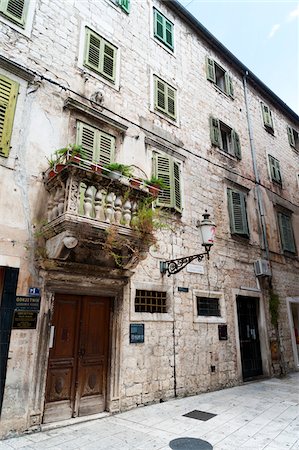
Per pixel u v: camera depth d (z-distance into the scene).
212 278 8.43
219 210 9.48
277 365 9.80
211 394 7.08
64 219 4.64
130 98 7.87
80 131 6.44
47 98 6.15
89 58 7.22
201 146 9.64
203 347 7.54
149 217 5.60
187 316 7.41
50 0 6.91
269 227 11.64
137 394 5.98
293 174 14.66
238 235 9.84
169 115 8.78
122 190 5.48
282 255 11.84
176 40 10.16
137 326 6.31
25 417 4.56
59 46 6.73
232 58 12.44
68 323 5.52
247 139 12.14
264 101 14.46
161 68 9.17
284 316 10.84
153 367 6.38
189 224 8.27
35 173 5.58
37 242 5.29
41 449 4.01
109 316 6.12
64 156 5.34
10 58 5.83
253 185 11.48
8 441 4.25
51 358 5.18
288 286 11.54
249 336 9.38
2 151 5.25
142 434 4.58
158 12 9.75
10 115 5.49
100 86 7.25
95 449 4.04
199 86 10.46
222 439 4.40
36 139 5.77
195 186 8.90
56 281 5.31
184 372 6.93
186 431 4.71
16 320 4.79
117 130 7.25
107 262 5.91
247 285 9.62
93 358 5.68
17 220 5.17
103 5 8.07
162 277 7.14
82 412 5.30
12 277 4.90
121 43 8.20
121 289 6.23
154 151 8.02
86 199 5.00
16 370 4.64
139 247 5.58
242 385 8.20
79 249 5.49
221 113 11.13
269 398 6.76
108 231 5.02
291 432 4.68
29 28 6.31
